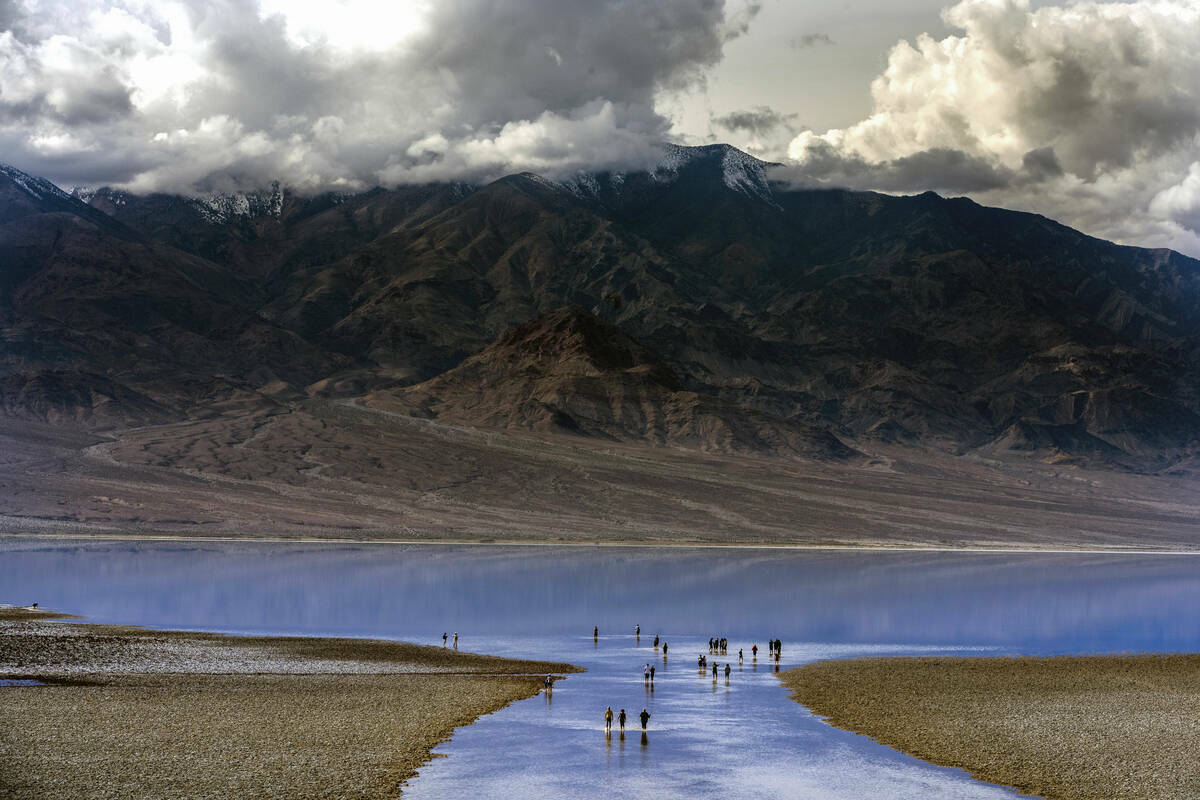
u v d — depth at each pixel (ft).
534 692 270.05
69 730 211.20
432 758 205.36
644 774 200.13
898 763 207.21
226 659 303.48
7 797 172.86
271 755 200.13
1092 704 258.16
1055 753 212.23
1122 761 206.18
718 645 350.23
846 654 348.18
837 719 242.58
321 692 257.96
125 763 191.31
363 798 179.63
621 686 281.95
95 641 321.93
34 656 292.61
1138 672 308.19
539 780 195.21
